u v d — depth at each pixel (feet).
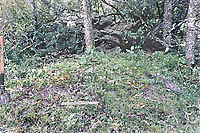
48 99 12.60
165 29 21.61
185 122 11.02
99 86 13.43
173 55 19.62
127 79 14.34
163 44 21.25
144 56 19.38
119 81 13.97
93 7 26.76
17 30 23.53
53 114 11.27
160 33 23.45
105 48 25.38
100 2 26.63
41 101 12.46
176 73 16.38
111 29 25.58
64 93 13.01
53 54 24.25
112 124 10.41
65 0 26.27
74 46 25.39
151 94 13.05
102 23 26.23
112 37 25.07
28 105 12.16
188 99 13.02
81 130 10.25
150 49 23.27
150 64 17.51
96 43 25.91
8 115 11.76
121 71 15.47
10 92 13.99
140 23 24.11
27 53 24.44
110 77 14.46
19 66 20.98
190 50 17.66
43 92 13.48
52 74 15.39
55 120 10.92
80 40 25.71
